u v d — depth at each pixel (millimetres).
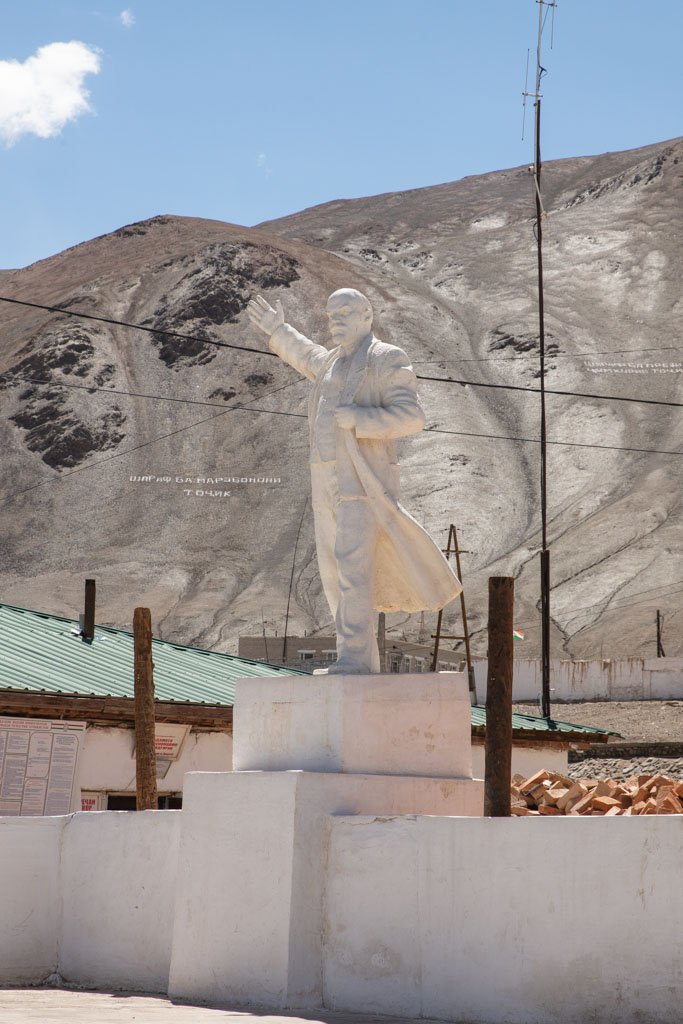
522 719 26859
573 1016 8602
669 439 162500
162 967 11562
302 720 10461
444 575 10789
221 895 10344
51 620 24234
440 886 9406
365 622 10727
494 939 9062
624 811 14680
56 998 10789
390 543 10844
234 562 140625
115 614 128375
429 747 10672
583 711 52281
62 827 12727
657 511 141000
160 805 20344
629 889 8492
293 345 11898
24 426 174500
